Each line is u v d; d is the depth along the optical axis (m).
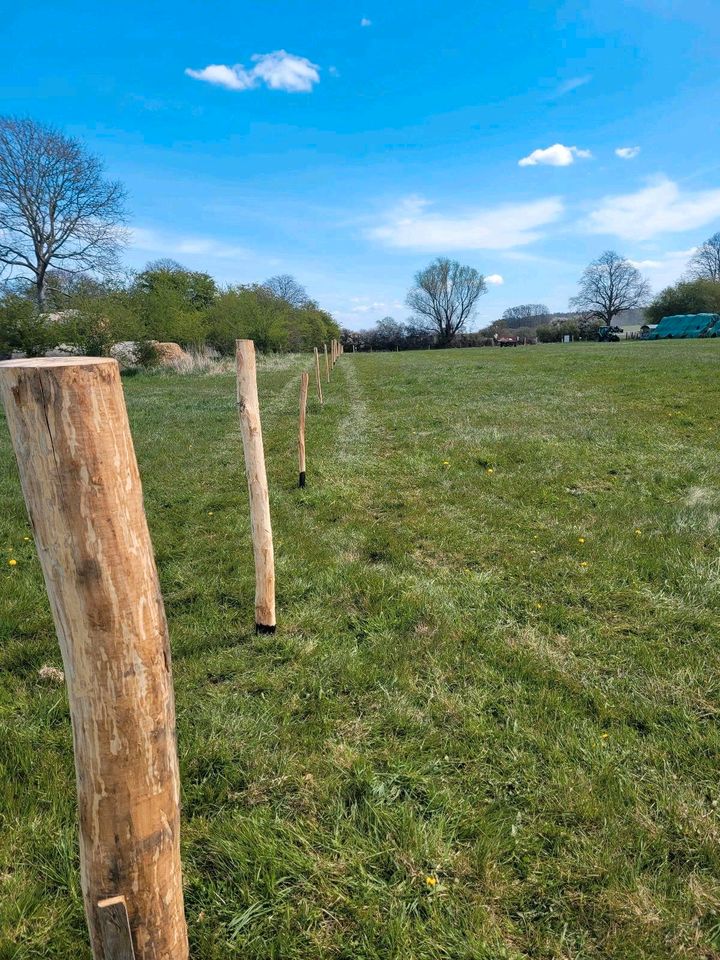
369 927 2.01
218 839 2.33
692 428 9.49
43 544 1.22
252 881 2.18
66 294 27.41
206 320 36.00
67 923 2.04
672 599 4.20
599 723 2.99
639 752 2.76
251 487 3.73
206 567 4.95
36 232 30.31
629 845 2.29
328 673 3.44
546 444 8.78
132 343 26.50
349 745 2.86
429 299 77.88
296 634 3.90
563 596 4.31
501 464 8.00
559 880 2.16
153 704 1.33
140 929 1.42
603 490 6.85
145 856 1.38
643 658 3.51
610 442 8.73
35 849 2.30
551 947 1.95
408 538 5.55
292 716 3.10
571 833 2.34
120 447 1.23
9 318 22.62
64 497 1.18
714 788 2.56
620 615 4.05
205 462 8.67
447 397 14.72
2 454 9.33
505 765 2.70
